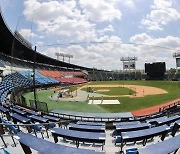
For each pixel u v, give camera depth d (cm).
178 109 2058
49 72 8994
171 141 756
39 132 1249
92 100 3756
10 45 7288
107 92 5203
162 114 1917
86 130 1185
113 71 13062
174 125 1140
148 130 1023
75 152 700
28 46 6469
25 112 1697
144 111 2734
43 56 9781
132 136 938
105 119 1923
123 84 7838
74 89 6266
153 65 8300
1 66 5266
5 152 799
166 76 8600
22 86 4716
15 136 859
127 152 780
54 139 1068
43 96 4450
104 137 967
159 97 4106
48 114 1936
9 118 1455
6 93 3234
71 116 1998
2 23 5162
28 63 8375
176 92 4947
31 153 873
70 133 1028
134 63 10394
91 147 1036
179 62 8544
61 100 3819
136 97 4134
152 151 686
